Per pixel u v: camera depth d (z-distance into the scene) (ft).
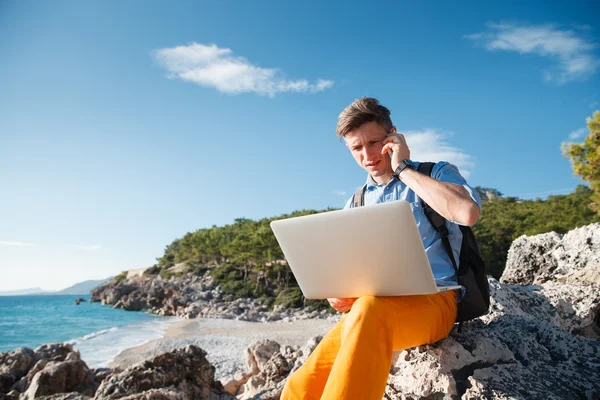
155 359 21.35
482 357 7.73
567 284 12.91
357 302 6.30
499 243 156.25
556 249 15.17
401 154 7.64
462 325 8.61
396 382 8.17
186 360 22.25
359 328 5.90
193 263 328.70
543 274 14.98
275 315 166.09
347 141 8.51
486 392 7.06
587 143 49.73
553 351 8.21
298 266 7.54
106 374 30.81
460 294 7.64
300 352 24.54
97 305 315.17
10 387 33.32
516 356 8.07
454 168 7.61
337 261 6.82
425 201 7.11
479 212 6.70
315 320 145.28
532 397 6.88
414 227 5.80
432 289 6.10
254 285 231.71
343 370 5.57
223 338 105.50
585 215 142.82
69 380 27.86
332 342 6.87
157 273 351.46
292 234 7.21
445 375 7.39
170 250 414.21
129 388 19.48
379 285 6.53
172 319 187.62
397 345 6.70
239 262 254.47
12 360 37.55
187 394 21.24
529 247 15.99
